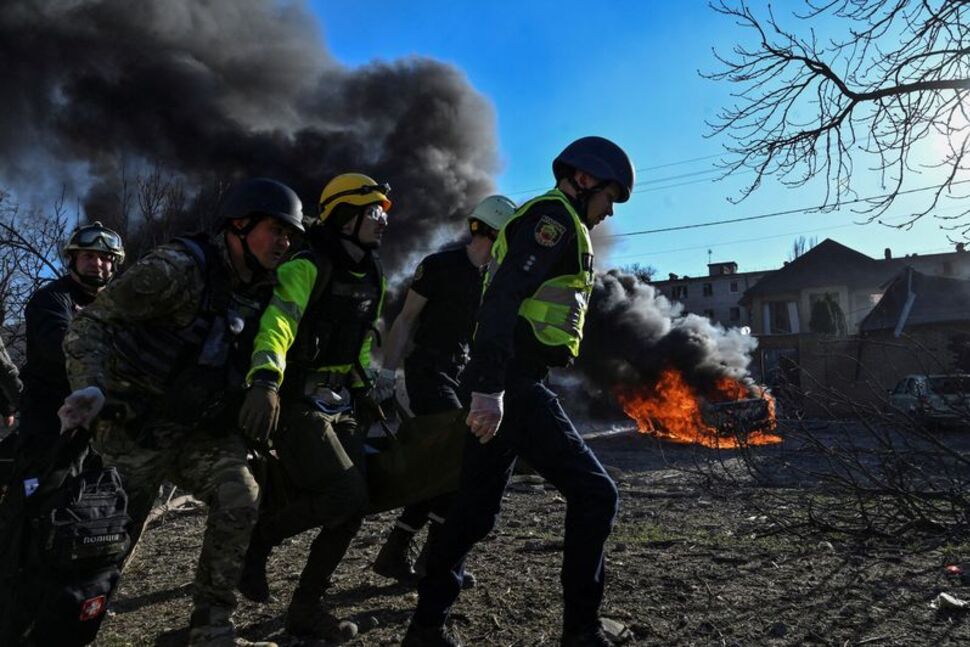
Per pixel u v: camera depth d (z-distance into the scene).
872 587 3.49
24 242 9.58
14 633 2.10
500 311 2.38
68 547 2.08
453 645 2.62
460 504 2.61
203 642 2.40
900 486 4.79
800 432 5.59
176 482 2.65
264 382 2.47
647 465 11.62
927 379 5.27
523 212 2.56
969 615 3.07
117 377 2.43
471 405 2.37
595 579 2.50
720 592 3.45
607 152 2.66
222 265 2.51
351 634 3.01
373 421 3.39
